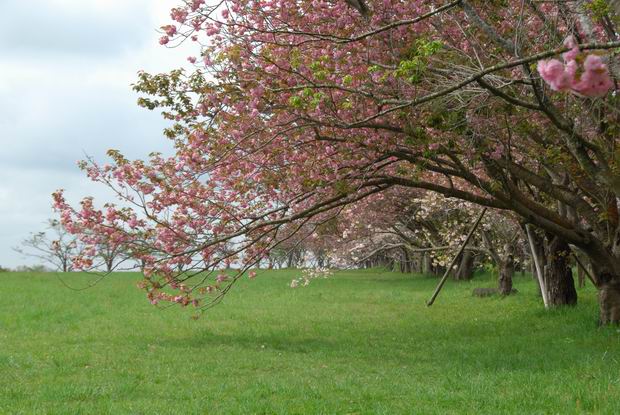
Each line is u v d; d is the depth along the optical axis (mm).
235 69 12000
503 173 13625
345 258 36125
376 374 12484
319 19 12766
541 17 11484
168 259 13766
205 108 12289
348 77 10094
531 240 23031
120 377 12500
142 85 12711
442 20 12898
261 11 12586
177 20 11594
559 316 20078
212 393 10695
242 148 13273
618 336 15016
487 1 12039
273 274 61062
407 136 12172
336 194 14023
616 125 12172
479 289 30625
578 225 16969
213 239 13922
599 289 17062
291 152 13516
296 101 10055
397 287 40906
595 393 9117
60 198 13250
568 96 11914
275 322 22828
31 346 16766
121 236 13383
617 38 11312
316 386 11102
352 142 12945
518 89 12344
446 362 13578
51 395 10578
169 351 16078
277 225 14328
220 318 24094
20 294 32781
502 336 17234
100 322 22578
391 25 9891
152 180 13109
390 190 28547
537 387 10023
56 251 14203
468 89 10422
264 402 9617
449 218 35406
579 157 11305
